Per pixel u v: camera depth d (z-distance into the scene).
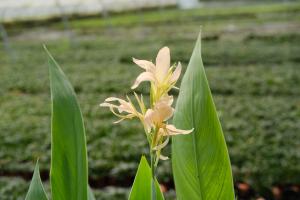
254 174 4.33
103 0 27.44
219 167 1.21
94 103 7.19
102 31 22.00
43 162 4.88
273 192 4.14
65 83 1.19
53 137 1.17
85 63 11.76
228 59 11.10
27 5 22.27
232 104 6.70
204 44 14.09
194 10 32.38
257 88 7.84
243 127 5.54
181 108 1.25
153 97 1.06
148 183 1.30
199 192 1.26
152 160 1.09
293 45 13.00
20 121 6.32
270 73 8.87
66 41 17.66
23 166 4.81
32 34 22.95
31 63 12.27
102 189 4.56
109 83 8.73
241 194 4.21
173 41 15.34
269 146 4.88
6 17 21.66
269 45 13.22
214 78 8.66
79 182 1.18
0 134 5.75
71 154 1.18
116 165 4.66
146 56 12.34
